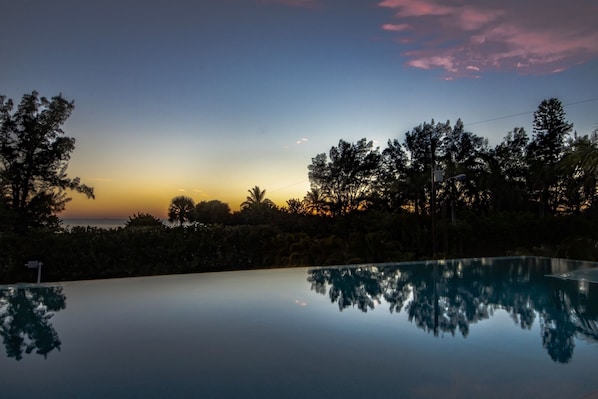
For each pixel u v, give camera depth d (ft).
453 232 57.72
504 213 66.23
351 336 15.14
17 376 11.14
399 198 99.04
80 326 16.38
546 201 90.79
